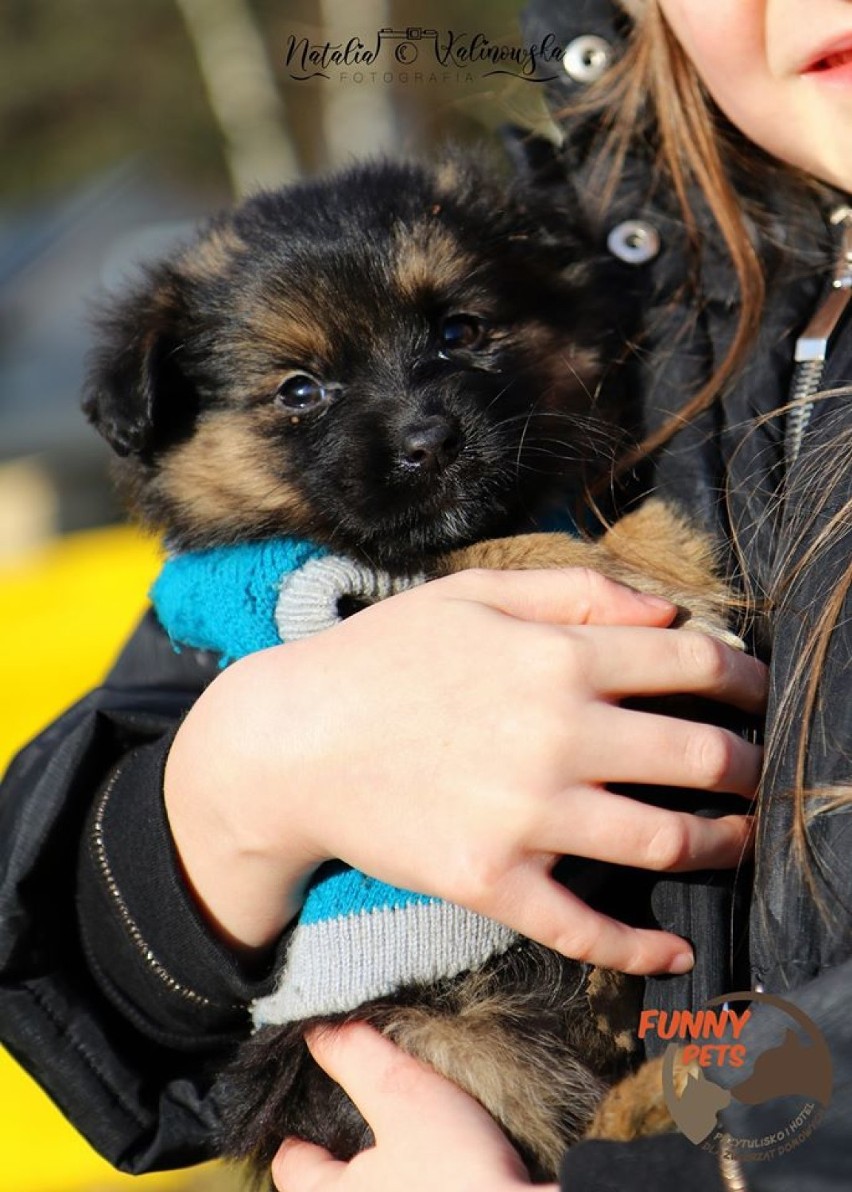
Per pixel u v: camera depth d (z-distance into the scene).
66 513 3.77
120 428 1.04
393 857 0.88
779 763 0.86
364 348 1.02
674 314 0.98
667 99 0.98
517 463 1.01
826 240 0.96
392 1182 0.87
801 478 0.89
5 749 1.50
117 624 1.62
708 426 0.95
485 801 0.87
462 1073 0.91
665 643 0.89
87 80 4.89
